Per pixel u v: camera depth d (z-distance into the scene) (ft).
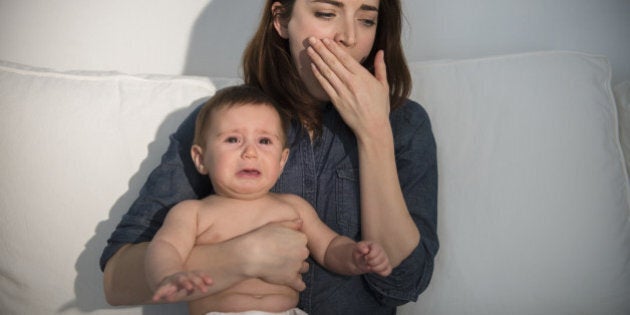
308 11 3.66
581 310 3.95
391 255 3.50
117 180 4.17
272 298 3.34
